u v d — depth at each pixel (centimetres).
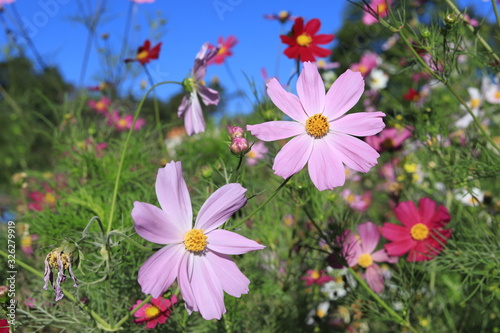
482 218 51
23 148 94
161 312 35
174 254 24
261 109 42
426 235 42
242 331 46
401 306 45
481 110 68
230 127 28
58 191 52
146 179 53
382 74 79
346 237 42
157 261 24
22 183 62
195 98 40
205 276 24
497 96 68
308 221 50
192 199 37
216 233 25
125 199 45
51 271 26
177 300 36
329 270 52
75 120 66
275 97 28
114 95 92
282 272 50
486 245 42
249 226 51
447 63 37
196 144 67
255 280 45
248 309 45
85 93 85
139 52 58
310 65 29
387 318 42
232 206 25
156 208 24
